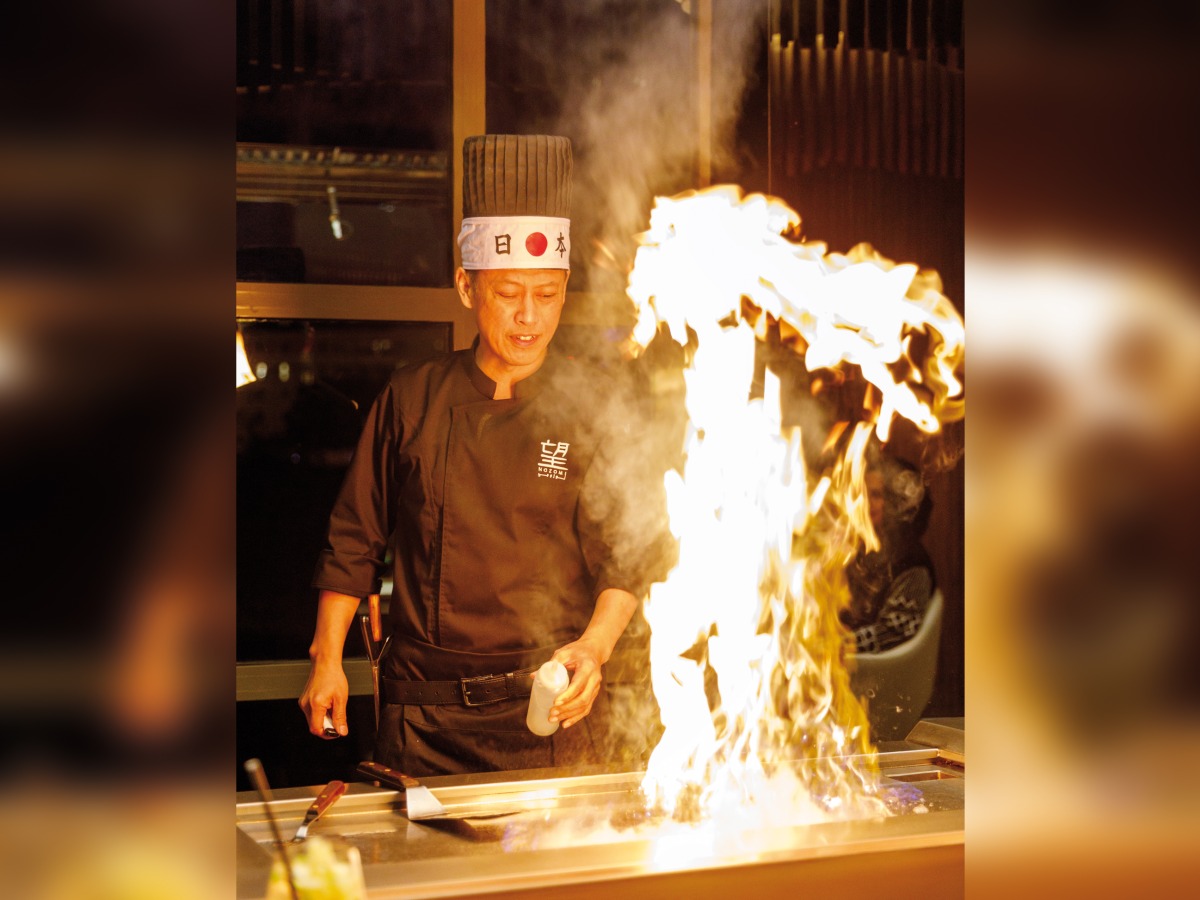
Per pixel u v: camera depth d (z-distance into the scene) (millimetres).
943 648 3305
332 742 2998
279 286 2957
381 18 3008
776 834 1360
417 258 3080
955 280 3297
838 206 3219
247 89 2941
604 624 2477
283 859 1135
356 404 3064
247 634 3006
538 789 1593
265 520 3020
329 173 3004
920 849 1346
